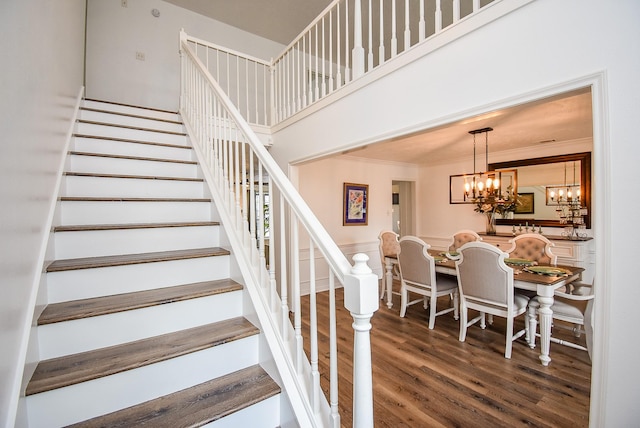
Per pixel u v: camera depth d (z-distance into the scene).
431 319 3.25
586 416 1.82
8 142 0.91
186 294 1.51
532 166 4.55
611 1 1.20
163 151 2.74
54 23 1.72
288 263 4.00
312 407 1.14
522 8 1.47
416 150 4.78
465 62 1.71
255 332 1.47
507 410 1.88
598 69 1.23
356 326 0.87
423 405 1.93
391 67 2.15
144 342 1.35
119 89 4.10
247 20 4.80
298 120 3.28
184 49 3.26
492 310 2.70
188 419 1.10
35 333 1.13
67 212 1.78
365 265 0.90
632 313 1.16
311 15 4.66
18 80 1.02
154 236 1.86
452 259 3.52
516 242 3.77
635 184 1.15
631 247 1.16
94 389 1.09
